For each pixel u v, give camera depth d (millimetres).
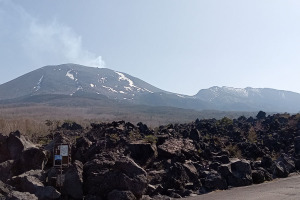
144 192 13383
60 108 141750
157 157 18391
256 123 33688
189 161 18234
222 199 12883
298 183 15469
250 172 16547
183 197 13992
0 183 12578
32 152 14953
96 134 22969
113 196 12406
